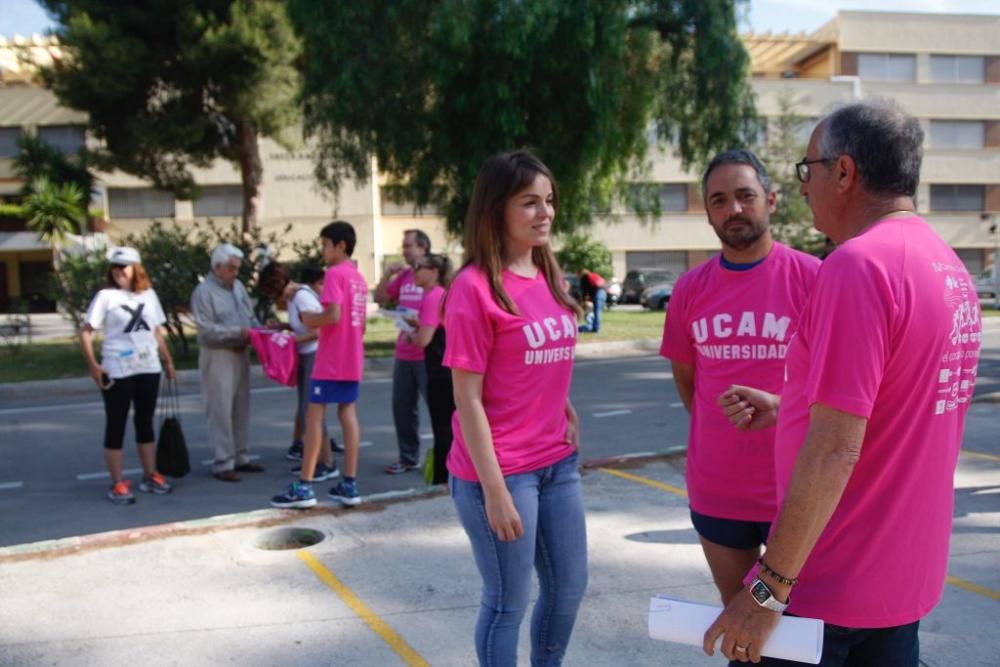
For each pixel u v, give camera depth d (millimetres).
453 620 3930
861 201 2039
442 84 14664
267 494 6738
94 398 12375
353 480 5672
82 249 17156
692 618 2066
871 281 1816
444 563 4652
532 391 2799
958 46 42531
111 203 39156
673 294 3180
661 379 13109
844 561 1935
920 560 1945
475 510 2803
